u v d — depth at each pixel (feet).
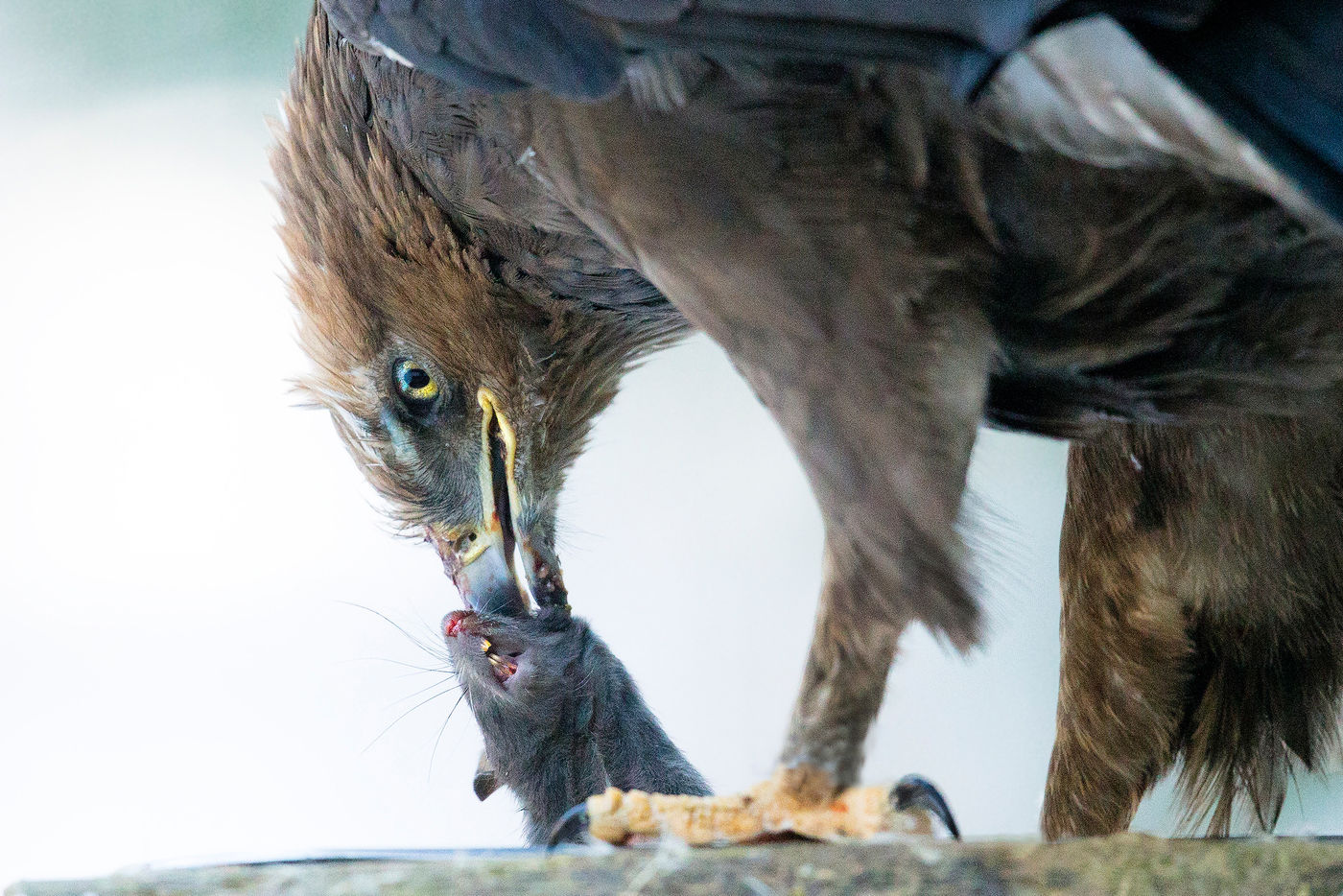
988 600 18.43
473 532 19.13
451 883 18.30
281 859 18.45
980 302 18.45
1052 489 19.72
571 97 18.44
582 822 18.58
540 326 19.02
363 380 19.08
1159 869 18.33
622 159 18.48
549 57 18.44
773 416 18.48
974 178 18.42
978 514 18.47
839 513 18.45
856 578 18.45
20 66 21.79
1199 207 18.43
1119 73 18.25
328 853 18.52
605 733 19.24
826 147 18.43
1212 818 18.81
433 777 19.85
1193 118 18.24
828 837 18.49
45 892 18.31
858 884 18.31
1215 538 18.72
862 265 18.43
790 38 18.33
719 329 18.48
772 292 18.44
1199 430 18.71
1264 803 18.79
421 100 18.78
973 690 19.65
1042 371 18.56
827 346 18.43
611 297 18.95
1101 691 18.80
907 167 18.42
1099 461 18.78
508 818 19.66
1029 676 19.65
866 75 18.40
